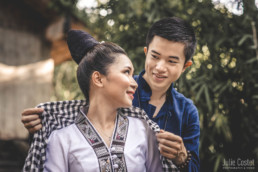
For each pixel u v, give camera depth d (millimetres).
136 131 1208
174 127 1403
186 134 1427
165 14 2854
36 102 4098
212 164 2867
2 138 3930
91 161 1087
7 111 3979
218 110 2744
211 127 2855
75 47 1233
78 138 1139
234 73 2703
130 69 1151
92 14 3359
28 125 1105
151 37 1345
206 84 2641
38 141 1110
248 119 2824
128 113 1264
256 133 2871
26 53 4117
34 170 1076
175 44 1277
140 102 1438
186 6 2793
